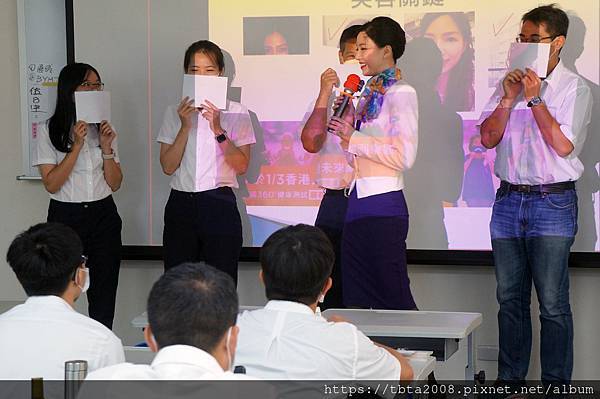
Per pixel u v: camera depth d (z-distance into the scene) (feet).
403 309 14.61
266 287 8.27
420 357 9.61
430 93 15.80
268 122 16.31
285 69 16.22
